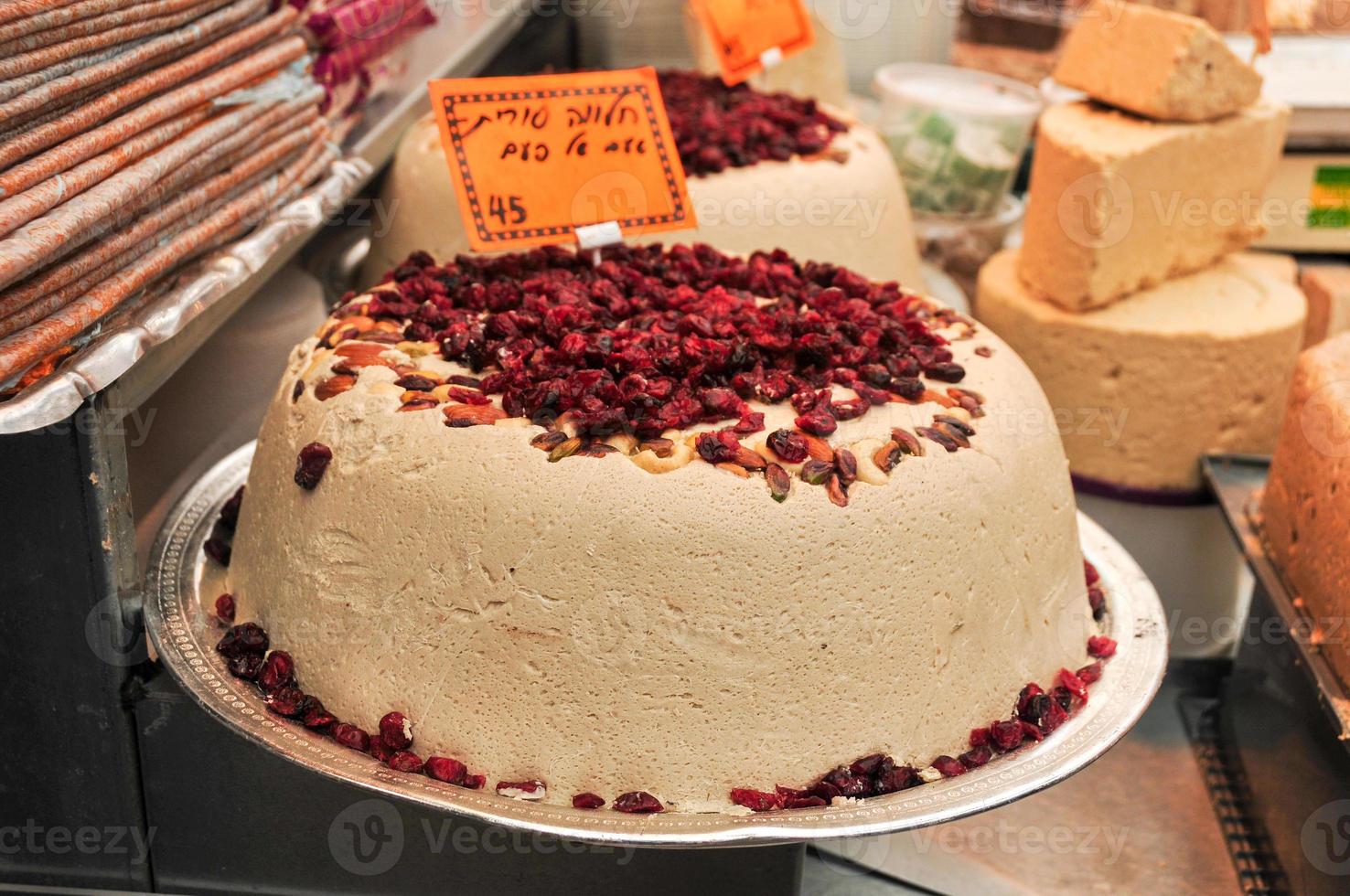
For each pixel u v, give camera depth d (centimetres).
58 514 53
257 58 65
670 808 52
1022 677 57
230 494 67
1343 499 66
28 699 55
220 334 80
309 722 53
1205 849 68
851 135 93
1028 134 108
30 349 48
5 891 58
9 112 48
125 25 54
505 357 56
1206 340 85
